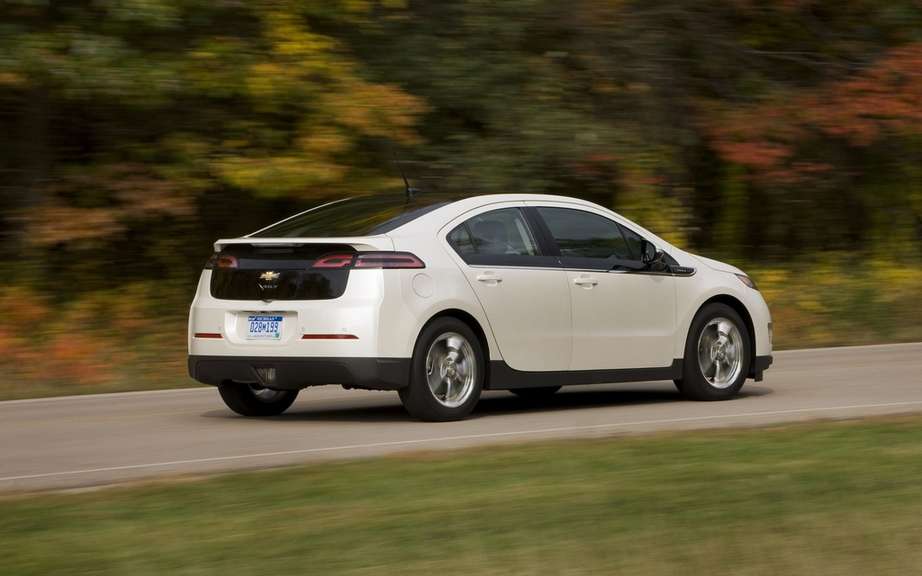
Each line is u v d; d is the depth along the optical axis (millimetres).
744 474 22781
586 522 18969
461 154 56719
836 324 59750
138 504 20594
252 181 51062
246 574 16234
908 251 72688
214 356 32125
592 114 60281
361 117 51156
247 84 50438
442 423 31750
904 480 22141
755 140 63938
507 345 32750
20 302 51094
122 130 53531
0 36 48000
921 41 67188
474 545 17641
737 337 37156
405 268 31062
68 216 51094
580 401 37438
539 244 33844
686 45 66500
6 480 24203
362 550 17375
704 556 17141
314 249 31344
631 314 35125
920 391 38156
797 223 72438
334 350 30531
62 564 16672
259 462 25812
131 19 48438
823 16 70125
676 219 60469
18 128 52938
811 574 16625
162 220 57250
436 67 56938
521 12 58219
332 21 53469
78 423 33156
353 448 27594
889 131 65375
